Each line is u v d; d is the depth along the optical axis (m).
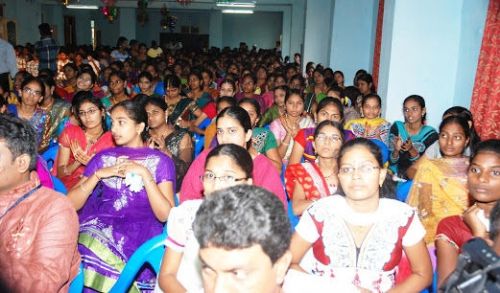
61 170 3.52
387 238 1.90
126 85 6.75
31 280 1.69
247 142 2.96
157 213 2.55
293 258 1.98
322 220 1.96
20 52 11.56
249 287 1.06
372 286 1.90
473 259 1.03
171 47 20.67
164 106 3.86
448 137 3.03
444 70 4.82
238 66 12.02
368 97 4.56
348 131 3.89
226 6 18.19
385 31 5.04
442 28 4.77
